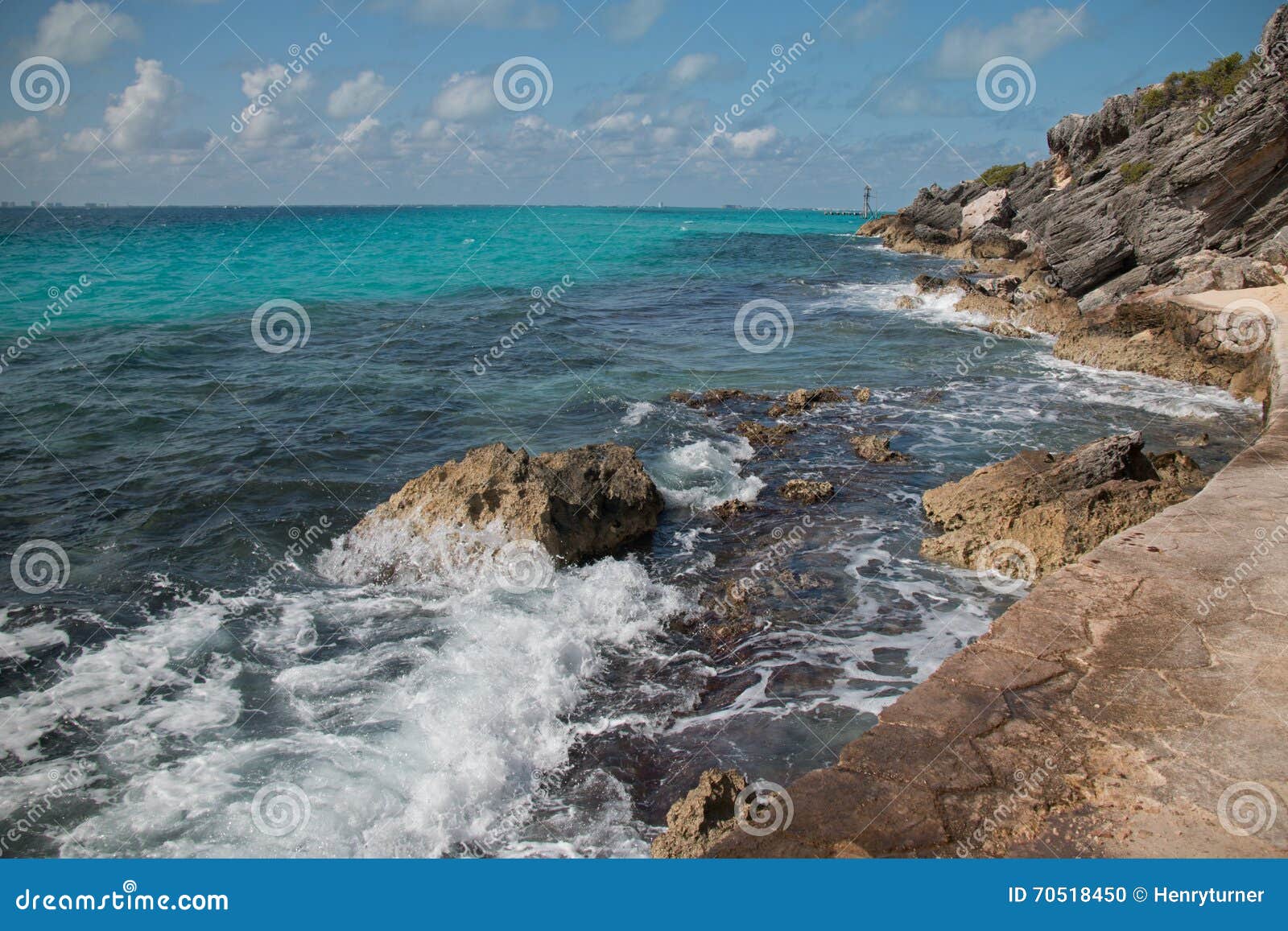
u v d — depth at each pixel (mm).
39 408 14086
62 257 40594
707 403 15641
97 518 9789
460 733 5934
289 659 7027
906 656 7199
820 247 62656
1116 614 5562
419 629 7547
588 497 9461
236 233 63031
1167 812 3875
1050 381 18156
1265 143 25516
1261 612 5523
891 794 4035
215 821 5141
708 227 104312
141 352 18578
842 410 15516
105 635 7344
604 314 26594
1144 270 26328
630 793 5520
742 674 6941
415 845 4992
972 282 32406
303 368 17609
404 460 11969
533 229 79562
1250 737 4348
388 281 34375
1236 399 16438
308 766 5645
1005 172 68188
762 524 10219
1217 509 7340
